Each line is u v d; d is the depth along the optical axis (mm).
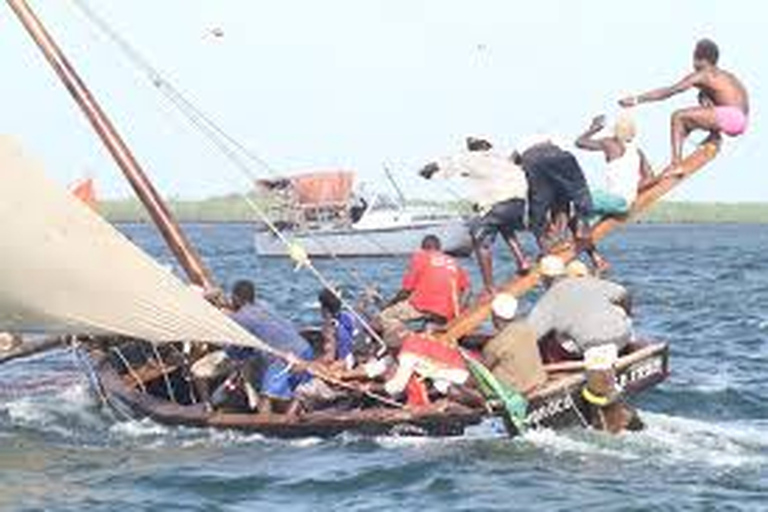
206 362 56844
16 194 51000
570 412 51125
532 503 42281
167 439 53438
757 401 63656
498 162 56812
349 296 137125
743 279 192750
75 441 53531
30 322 54594
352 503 42781
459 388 51594
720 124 55062
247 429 53125
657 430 53125
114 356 60938
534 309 52562
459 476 45562
